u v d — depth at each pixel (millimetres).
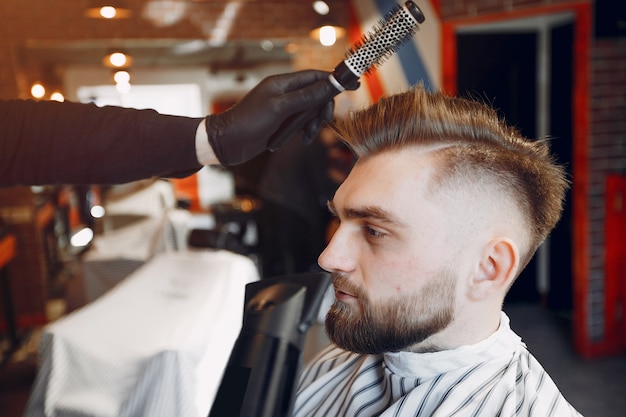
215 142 612
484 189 531
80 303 2535
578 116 3064
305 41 4664
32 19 4102
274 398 420
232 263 1851
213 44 4492
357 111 619
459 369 578
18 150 615
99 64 4242
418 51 3736
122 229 2736
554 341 3488
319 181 4180
